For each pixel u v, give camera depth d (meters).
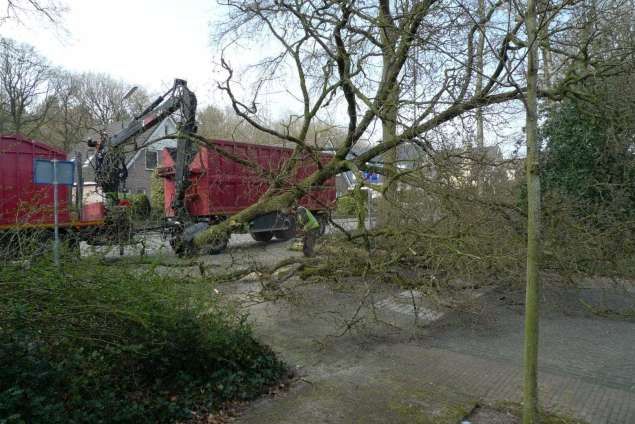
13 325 3.11
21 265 3.50
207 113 13.24
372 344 5.60
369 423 3.63
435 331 6.13
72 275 3.52
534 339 3.08
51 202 10.56
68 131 30.41
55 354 3.33
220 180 13.51
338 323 6.44
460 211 6.71
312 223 9.91
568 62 8.83
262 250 13.90
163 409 3.58
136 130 12.52
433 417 3.73
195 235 10.85
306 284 7.31
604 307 7.21
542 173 10.91
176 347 3.97
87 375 3.46
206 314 4.29
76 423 3.04
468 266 6.44
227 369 4.21
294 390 4.26
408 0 7.64
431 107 6.98
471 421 3.70
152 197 17.77
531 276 3.06
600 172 9.82
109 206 11.71
